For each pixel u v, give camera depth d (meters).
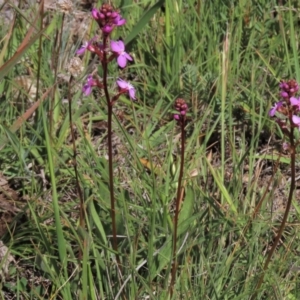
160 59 5.15
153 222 3.36
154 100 5.02
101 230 3.46
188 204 3.58
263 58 4.96
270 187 4.32
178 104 3.04
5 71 3.65
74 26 5.62
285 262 3.57
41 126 4.39
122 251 3.53
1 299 3.42
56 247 3.73
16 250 3.78
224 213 3.86
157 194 3.89
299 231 3.78
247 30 5.38
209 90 4.92
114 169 4.38
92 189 3.89
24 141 4.44
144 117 4.63
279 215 4.06
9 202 4.03
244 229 3.58
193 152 4.45
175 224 3.27
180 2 5.50
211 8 5.57
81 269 3.41
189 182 4.06
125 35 5.34
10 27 4.79
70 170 4.16
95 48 2.92
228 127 4.77
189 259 3.52
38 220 3.68
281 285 3.48
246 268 3.51
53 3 5.51
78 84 4.89
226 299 3.34
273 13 5.77
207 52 5.26
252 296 3.40
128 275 3.36
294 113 3.08
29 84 5.01
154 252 3.52
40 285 3.65
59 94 4.76
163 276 3.52
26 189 4.18
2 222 3.88
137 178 4.09
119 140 4.74
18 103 4.78
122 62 2.92
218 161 4.63
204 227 3.72
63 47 5.14
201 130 4.79
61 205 4.01
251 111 4.77
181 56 5.24
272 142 4.75
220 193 4.09
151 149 4.47
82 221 3.47
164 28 5.53
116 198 3.72
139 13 5.60
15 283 3.67
